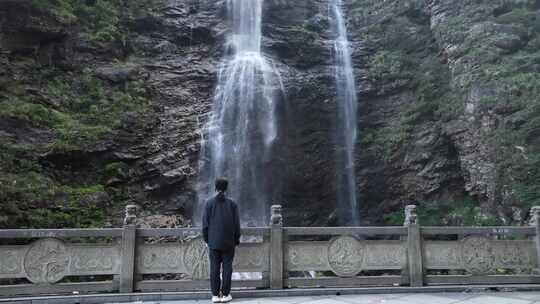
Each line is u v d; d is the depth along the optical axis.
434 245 7.89
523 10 17.94
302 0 23.06
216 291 6.47
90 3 17.92
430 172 17.94
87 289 6.89
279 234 7.43
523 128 14.45
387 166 19.05
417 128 18.59
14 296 6.66
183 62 19.28
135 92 17.00
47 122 14.10
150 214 15.41
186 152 17.08
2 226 11.45
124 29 18.59
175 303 6.65
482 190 15.60
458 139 16.83
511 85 15.22
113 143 15.07
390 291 7.38
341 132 19.80
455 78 17.72
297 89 19.36
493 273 7.93
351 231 7.70
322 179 19.31
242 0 21.67
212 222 6.54
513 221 14.04
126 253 7.08
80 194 13.45
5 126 13.16
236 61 19.98
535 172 13.65
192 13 21.09
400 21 21.67
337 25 23.08
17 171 12.77
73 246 6.98
